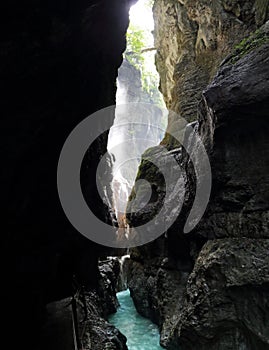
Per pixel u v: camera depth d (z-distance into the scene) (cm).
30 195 638
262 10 1016
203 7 1393
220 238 815
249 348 691
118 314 1389
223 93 777
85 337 802
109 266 1627
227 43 1262
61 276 1012
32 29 460
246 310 683
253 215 743
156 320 1226
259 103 713
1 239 571
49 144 648
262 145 755
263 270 660
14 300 643
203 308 755
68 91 634
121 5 679
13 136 528
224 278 720
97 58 729
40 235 739
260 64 751
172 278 1127
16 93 502
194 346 799
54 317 854
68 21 508
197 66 1513
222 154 827
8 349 568
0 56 445
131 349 998
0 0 404
